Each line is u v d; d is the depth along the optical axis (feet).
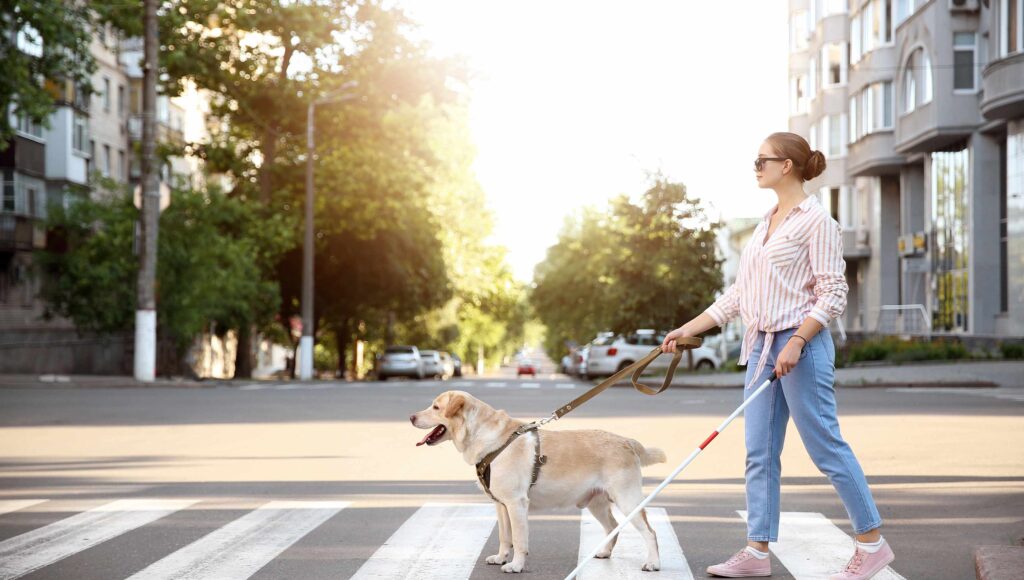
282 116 135.85
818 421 19.03
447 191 167.94
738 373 116.88
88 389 88.07
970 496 29.60
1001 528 24.88
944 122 117.70
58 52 97.91
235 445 43.52
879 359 110.63
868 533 18.85
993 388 82.69
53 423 53.72
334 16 135.03
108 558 21.74
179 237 110.22
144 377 97.71
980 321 115.55
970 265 116.98
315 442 44.73
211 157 135.33
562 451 20.44
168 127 195.11
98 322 117.50
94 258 116.88
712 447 42.63
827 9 165.78
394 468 36.19
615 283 127.13
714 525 25.35
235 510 27.55
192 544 23.16
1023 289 105.70
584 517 26.89
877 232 153.28
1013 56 98.94
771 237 19.93
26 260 146.00
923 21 123.13
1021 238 106.01
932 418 54.60
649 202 124.57
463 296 200.13
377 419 56.80
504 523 21.09
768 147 20.15
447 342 234.79
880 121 142.10
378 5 137.39
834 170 164.45
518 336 422.82
